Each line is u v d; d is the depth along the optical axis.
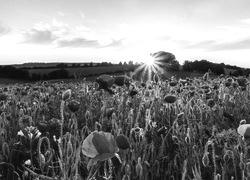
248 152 3.01
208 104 5.15
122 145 1.96
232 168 2.91
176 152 3.46
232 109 5.48
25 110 6.02
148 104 5.57
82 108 6.55
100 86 3.93
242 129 2.33
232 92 7.31
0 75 69.12
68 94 3.08
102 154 1.62
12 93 9.28
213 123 4.74
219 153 3.04
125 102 5.47
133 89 5.82
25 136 3.19
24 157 3.49
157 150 3.70
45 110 6.99
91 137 1.65
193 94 6.04
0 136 4.12
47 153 2.87
